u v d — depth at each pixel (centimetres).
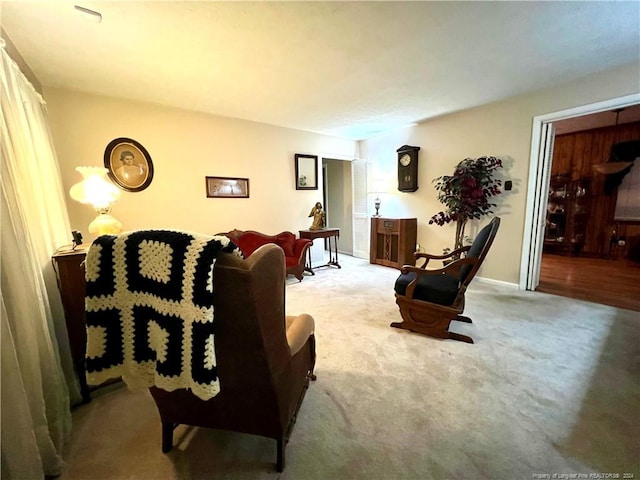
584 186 512
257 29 183
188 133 348
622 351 198
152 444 132
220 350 95
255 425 115
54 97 270
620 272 407
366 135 499
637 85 245
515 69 252
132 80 259
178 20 171
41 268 154
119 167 306
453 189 362
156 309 90
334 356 203
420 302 228
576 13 173
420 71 251
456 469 116
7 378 96
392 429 138
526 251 332
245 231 386
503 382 170
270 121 404
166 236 86
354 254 571
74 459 124
